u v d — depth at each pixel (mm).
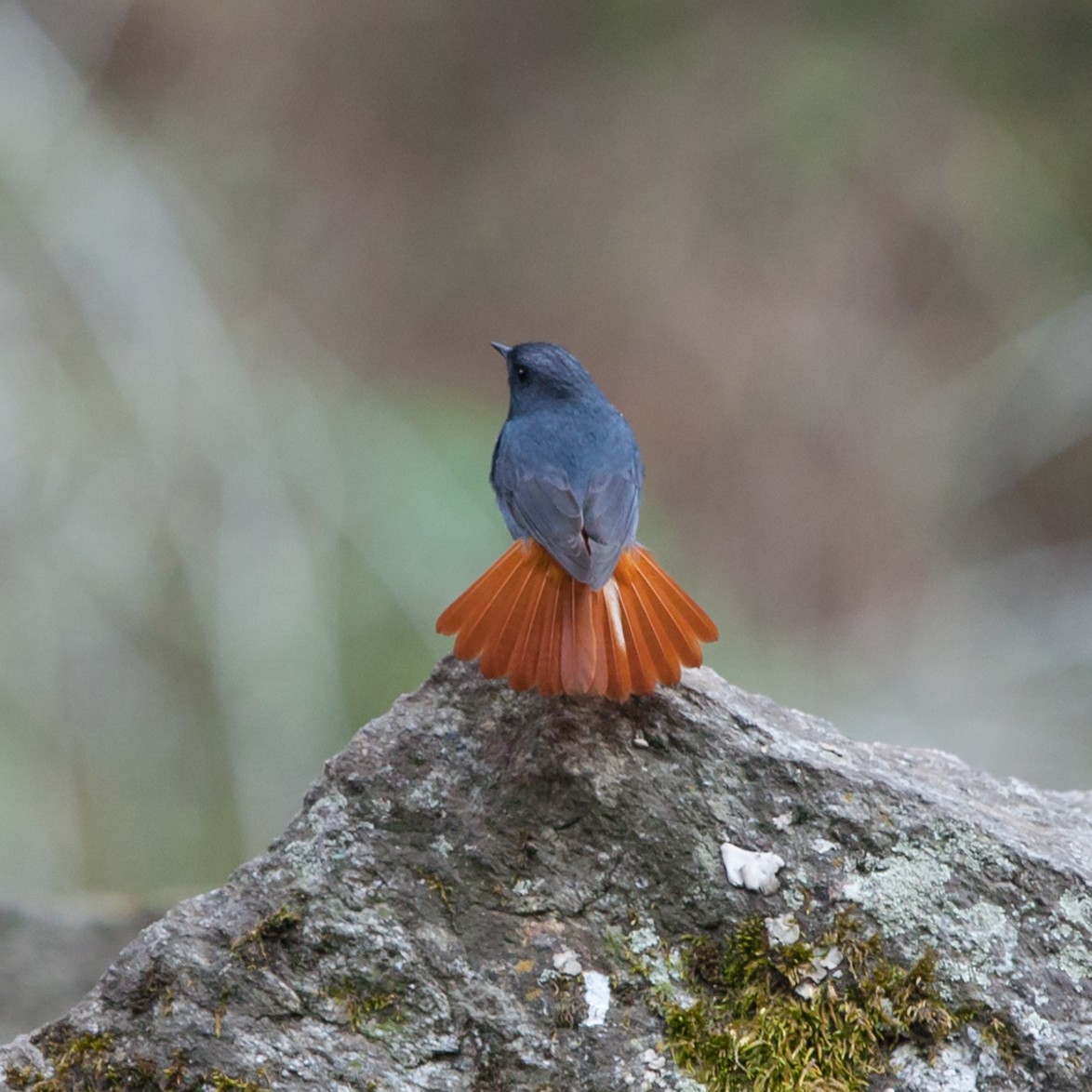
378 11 21719
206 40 20672
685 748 4871
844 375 17859
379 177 20516
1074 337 17719
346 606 13555
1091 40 18953
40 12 18922
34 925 7371
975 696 15570
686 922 4602
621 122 20109
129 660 13195
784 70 19406
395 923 4613
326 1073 4398
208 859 12469
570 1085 4379
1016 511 17531
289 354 17578
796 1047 4387
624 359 18438
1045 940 4488
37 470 13930
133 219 16125
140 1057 4434
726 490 17484
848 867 4637
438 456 14883
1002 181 18484
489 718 5012
